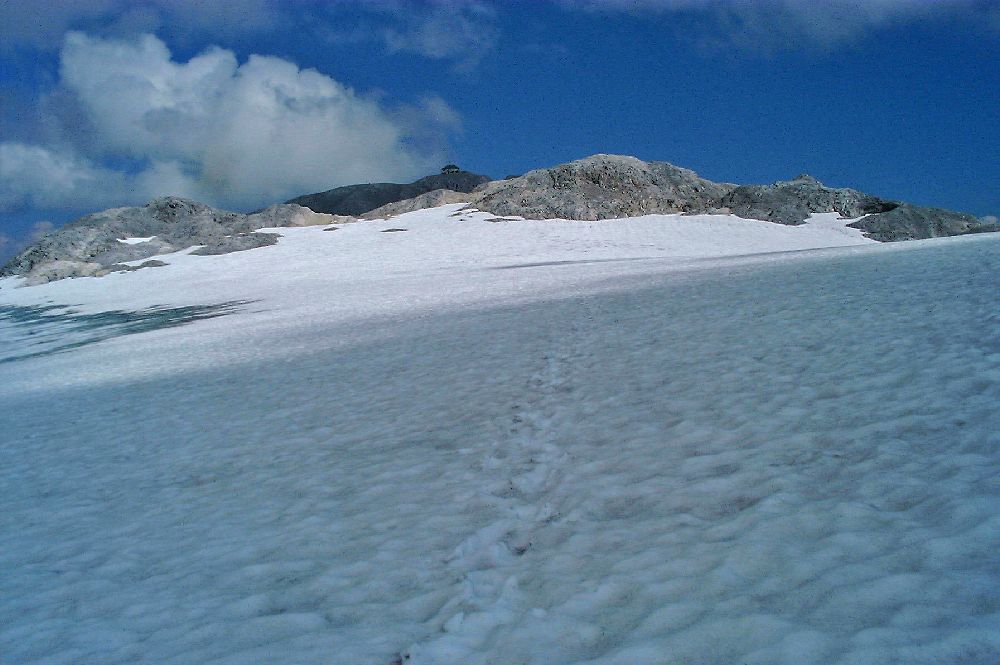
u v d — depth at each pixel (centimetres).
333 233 7588
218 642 423
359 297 3569
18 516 745
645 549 467
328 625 433
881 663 297
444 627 410
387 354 1605
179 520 675
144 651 423
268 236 7331
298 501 689
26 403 1583
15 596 532
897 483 491
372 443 867
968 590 341
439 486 673
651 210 8356
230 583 514
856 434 603
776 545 434
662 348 1155
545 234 6756
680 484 572
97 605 501
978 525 403
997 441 523
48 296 5591
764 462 584
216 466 858
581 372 1080
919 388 695
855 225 7081
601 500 574
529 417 869
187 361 1969
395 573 499
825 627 335
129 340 2828
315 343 2014
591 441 734
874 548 404
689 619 368
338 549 556
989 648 291
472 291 3294
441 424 907
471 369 1258
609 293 2372
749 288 1839
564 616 399
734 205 8131
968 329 899
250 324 2869
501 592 448
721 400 790
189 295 4628
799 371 853
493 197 8750
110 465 922
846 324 1088
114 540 639
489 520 574
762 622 350
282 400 1226
